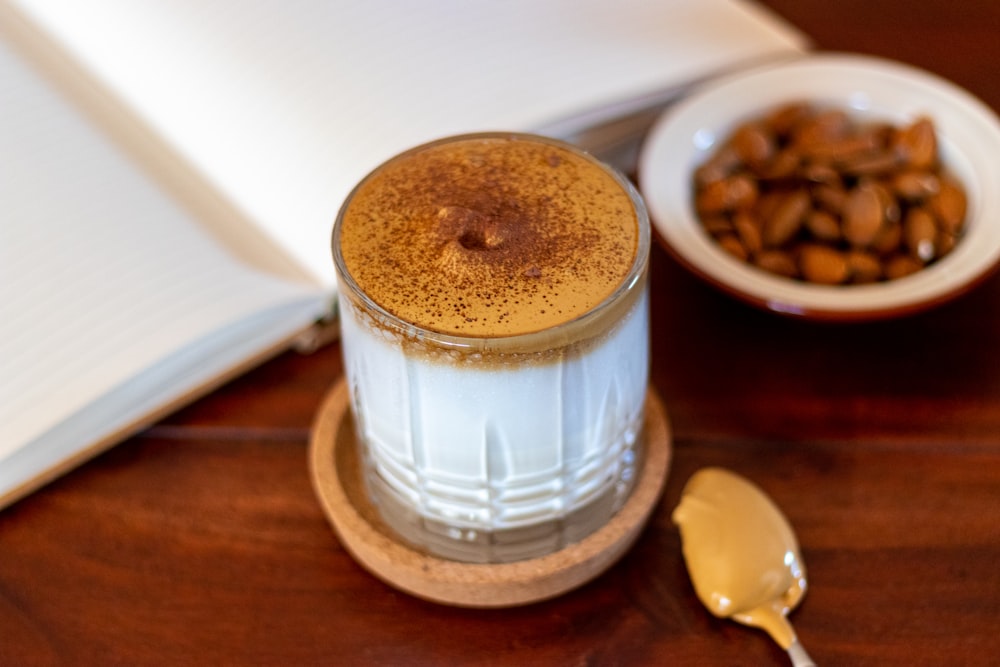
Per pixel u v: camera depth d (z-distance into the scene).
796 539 0.54
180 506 0.56
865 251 0.60
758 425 0.58
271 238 0.62
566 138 0.66
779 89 0.66
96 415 0.56
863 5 0.79
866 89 0.66
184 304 0.58
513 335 0.46
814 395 0.59
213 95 0.65
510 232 0.48
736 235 0.62
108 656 0.52
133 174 0.63
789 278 0.60
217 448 0.58
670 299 0.63
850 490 0.56
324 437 0.56
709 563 0.53
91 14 0.69
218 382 0.59
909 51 0.75
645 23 0.72
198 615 0.53
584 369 0.48
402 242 0.48
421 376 0.47
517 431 0.49
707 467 0.57
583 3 0.73
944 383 0.59
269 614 0.53
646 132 0.69
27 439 0.54
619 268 0.48
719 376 0.60
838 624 0.52
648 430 0.56
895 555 0.54
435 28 0.69
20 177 0.61
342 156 0.63
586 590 0.53
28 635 0.52
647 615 0.53
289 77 0.66
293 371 0.60
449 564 0.52
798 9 0.79
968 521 0.55
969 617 0.52
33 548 0.55
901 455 0.57
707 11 0.74
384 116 0.65
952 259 0.58
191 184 0.64
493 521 0.52
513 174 0.51
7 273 0.58
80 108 0.66
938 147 0.63
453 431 0.49
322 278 0.61
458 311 0.47
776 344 0.61
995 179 0.61
